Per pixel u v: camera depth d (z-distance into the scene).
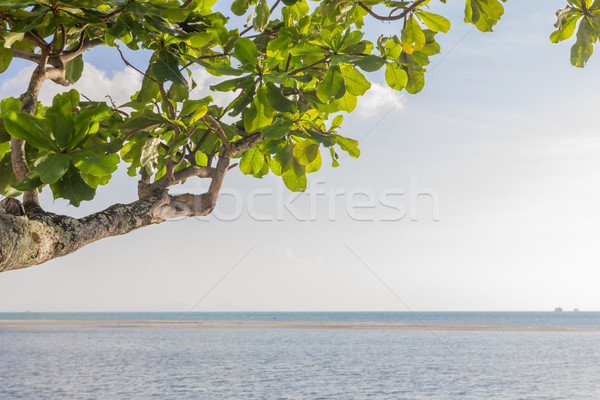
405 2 2.38
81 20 1.75
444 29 2.46
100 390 19.12
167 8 1.88
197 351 32.72
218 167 2.23
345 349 34.06
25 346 35.97
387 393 18.75
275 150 2.30
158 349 33.69
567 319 120.62
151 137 2.30
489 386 20.20
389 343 38.94
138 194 2.06
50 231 1.52
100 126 2.18
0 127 1.70
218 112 2.59
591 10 2.52
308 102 2.47
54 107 1.46
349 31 2.13
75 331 54.69
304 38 2.06
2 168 1.85
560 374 23.38
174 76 2.01
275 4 2.32
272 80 1.97
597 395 18.42
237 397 17.95
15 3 1.63
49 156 1.42
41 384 20.30
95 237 1.70
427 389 19.53
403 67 2.62
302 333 50.41
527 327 69.44
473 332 54.12
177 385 20.14
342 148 2.31
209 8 2.25
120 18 1.82
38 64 1.81
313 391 19.06
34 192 1.61
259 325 69.75
